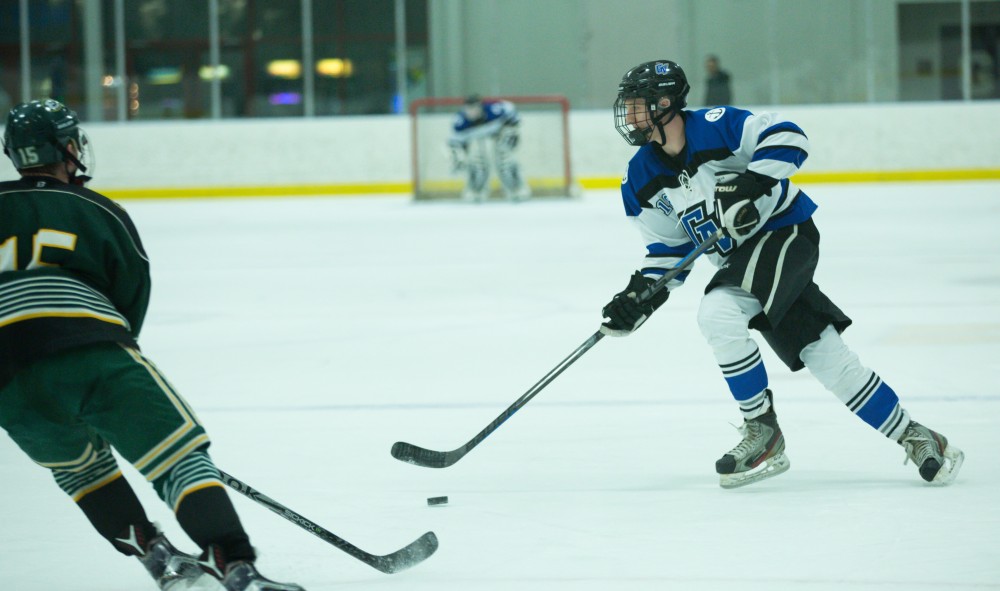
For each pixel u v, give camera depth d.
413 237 45.81
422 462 11.55
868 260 34.94
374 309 27.73
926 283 29.80
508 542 10.45
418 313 26.88
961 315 24.41
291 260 38.88
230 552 8.13
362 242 44.28
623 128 12.05
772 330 12.00
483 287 31.19
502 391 17.91
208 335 24.22
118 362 8.31
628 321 12.12
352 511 11.67
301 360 21.06
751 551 9.95
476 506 11.73
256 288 32.12
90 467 9.17
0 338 8.34
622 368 19.48
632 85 11.80
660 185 12.27
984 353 19.86
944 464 11.94
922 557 9.63
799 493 11.85
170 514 11.73
